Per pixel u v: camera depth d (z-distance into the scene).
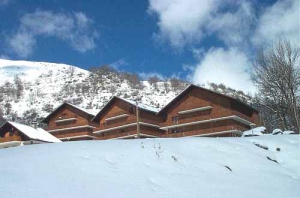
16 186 7.93
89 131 68.69
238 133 49.00
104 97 170.25
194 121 51.25
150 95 171.25
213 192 8.91
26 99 175.50
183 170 10.21
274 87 39.75
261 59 40.50
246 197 8.83
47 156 10.62
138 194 8.25
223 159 11.56
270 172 11.16
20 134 51.50
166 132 54.81
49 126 72.00
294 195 9.34
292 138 14.80
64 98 173.88
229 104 49.16
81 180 8.77
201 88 51.44
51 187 8.11
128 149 11.60
